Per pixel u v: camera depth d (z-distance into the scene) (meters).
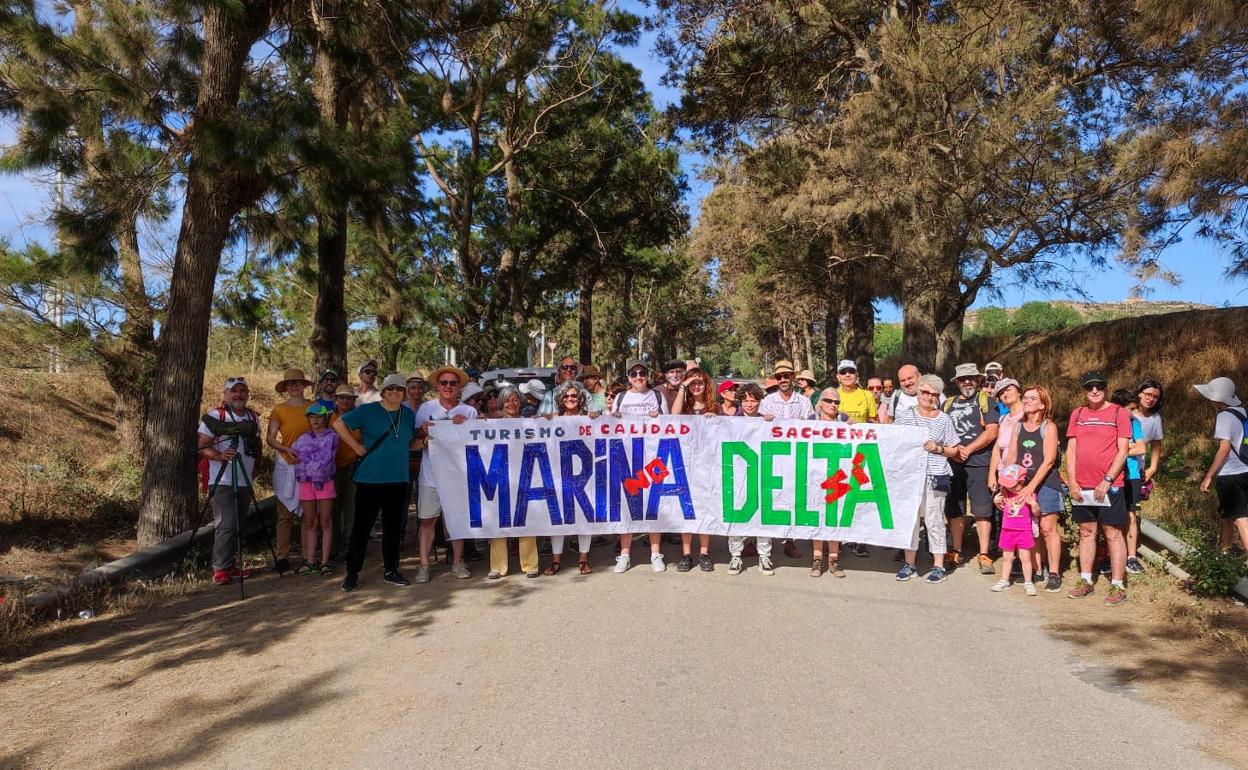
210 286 9.36
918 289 17.30
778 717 4.79
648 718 4.78
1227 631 6.24
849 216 17.02
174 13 8.75
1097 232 14.30
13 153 9.01
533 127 26.27
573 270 35.00
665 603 7.16
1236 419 7.83
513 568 8.74
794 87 20.28
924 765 4.21
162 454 9.02
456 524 8.22
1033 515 7.56
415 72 16.73
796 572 8.42
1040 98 13.71
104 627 6.76
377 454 7.78
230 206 9.38
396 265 16.47
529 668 5.59
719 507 8.38
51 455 11.69
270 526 10.90
